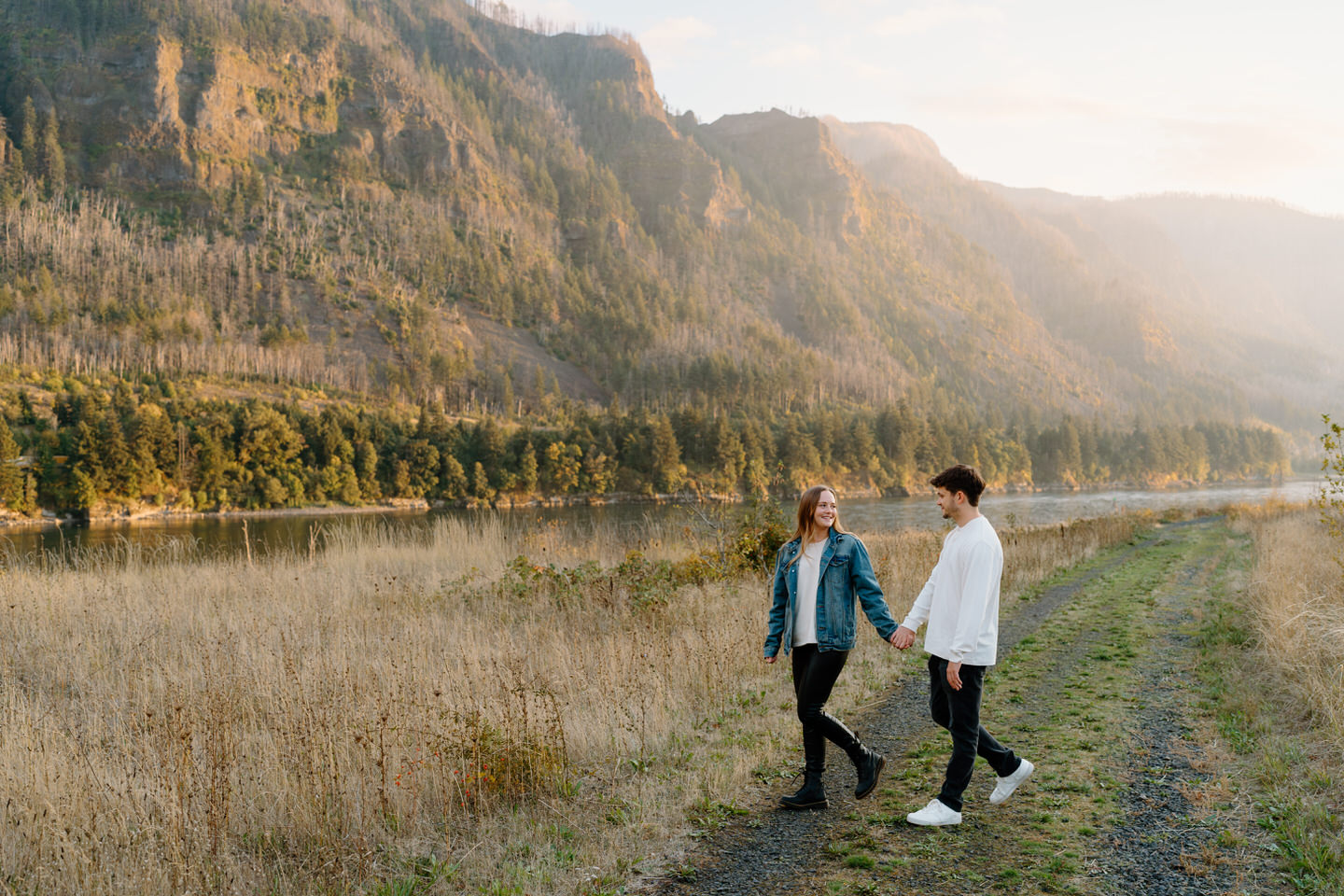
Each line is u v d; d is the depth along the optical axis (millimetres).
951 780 3955
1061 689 6625
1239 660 7133
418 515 63031
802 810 4230
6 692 6027
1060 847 3682
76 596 9555
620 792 4539
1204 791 4309
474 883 3576
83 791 4094
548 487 88312
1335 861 3361
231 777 4453
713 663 6836
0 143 187750
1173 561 15734
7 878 3500
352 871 3641
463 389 150375
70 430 71438
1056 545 16828
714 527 12961
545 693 5613
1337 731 4777
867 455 106562
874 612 4156
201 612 8828
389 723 5254
